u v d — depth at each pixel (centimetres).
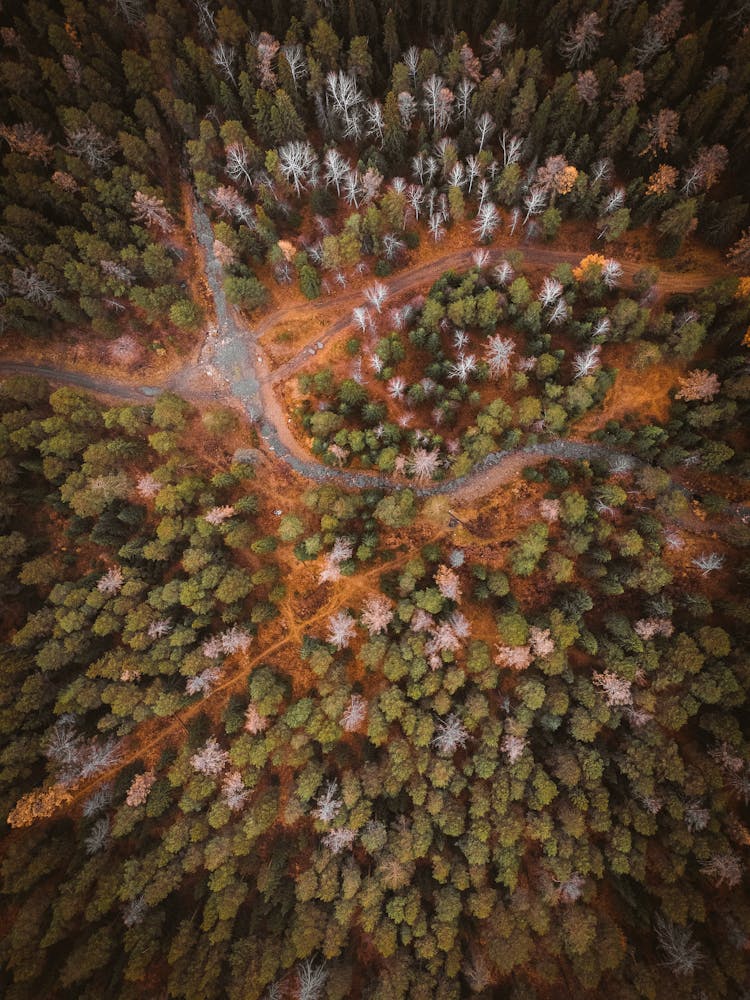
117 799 6438
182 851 6128
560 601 6744
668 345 7012
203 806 6362
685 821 5809
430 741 6228
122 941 5788
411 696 6238
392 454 6900
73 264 7006
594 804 5888
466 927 5900
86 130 7062
